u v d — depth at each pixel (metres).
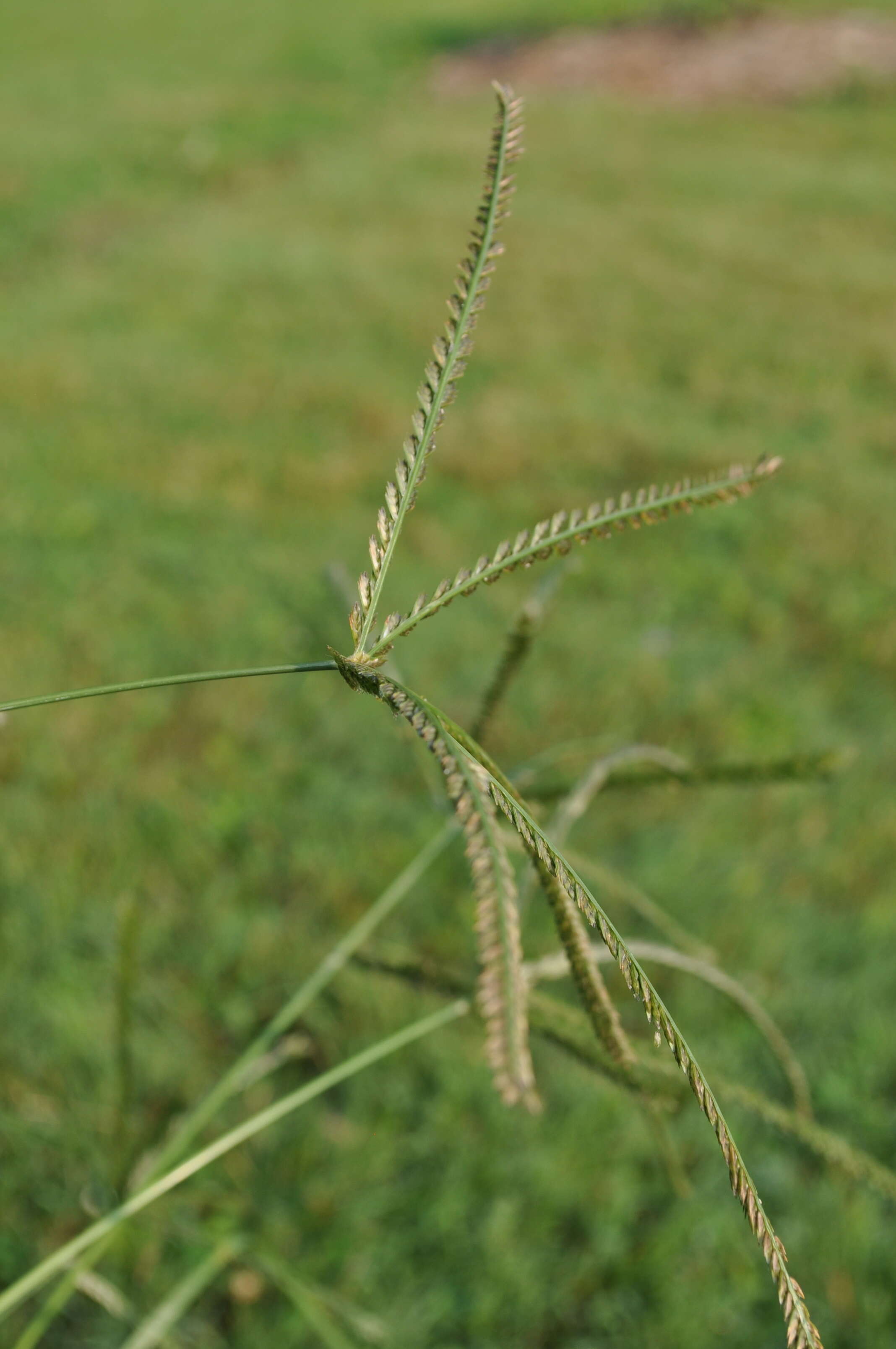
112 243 9.87
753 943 2.68
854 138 13.91
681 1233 2.08
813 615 4.27
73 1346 1.84
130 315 7.71
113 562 4.46
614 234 9.82
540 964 0.89
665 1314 1.98
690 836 3.01
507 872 0.37
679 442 5.85
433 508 5.23
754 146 13.64
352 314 7.80
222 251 9.15
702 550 4.75
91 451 5.53
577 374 6.94
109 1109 2.15
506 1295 2.00
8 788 3.12
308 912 2.76
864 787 3.30
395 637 0.50
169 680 0.50
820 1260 2.05
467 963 2.59
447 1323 1.97
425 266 8.81
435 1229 2.08
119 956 1.02
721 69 16.61
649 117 15.02
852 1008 2.56
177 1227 1.54
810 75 16.28
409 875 1.12
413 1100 2.31
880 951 2.72
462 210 10.38
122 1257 1.88
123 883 2.79
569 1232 2.13
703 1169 2.21
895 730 3.61
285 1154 2.17
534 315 7.89
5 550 4.52
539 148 12.95
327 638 4.00
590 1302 2.03
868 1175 0.82
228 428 5.94
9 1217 2.00
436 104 16.33
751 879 2.88
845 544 4.76
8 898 2.70
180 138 13.35
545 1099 2.30
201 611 4.12
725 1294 2.02
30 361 6.65
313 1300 1.61
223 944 2.62
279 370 6.75
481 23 21.70
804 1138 0.82
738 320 7.88
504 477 5.50
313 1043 2.43
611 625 4.20
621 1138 2.23
